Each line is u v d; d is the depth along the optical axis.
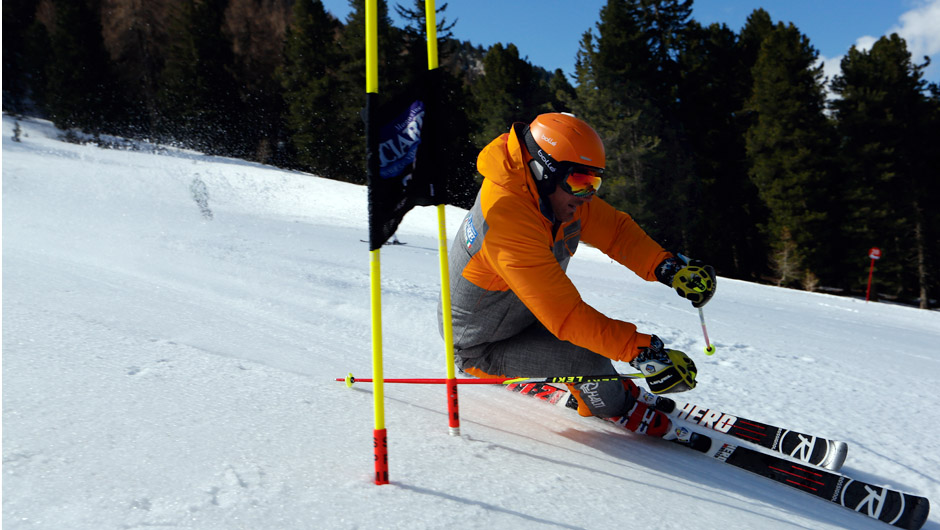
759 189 33.00
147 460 1.35
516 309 2.24
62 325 2.52
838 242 31.17
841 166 31.55
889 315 11.76
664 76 36.97
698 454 2.31
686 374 1.84
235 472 1.34
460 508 1.30
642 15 36.00
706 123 37.34
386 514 1.23
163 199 15.05
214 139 42.59
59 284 3.71
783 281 31.34
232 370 2.23
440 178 1.79
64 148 26.20
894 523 1.91
